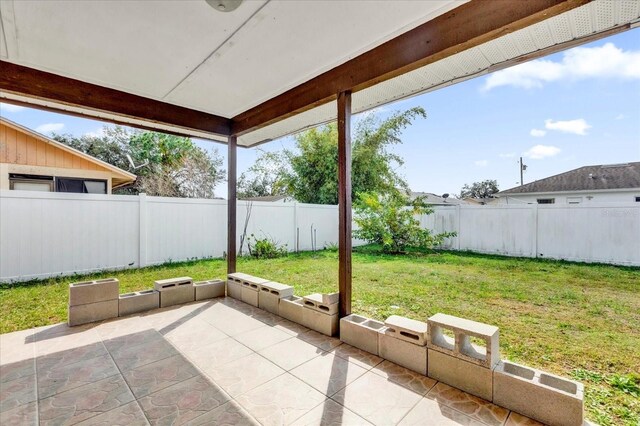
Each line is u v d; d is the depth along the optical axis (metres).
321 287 5.01
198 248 7.41
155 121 3.76
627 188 11.83
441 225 9.60
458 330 2.12
